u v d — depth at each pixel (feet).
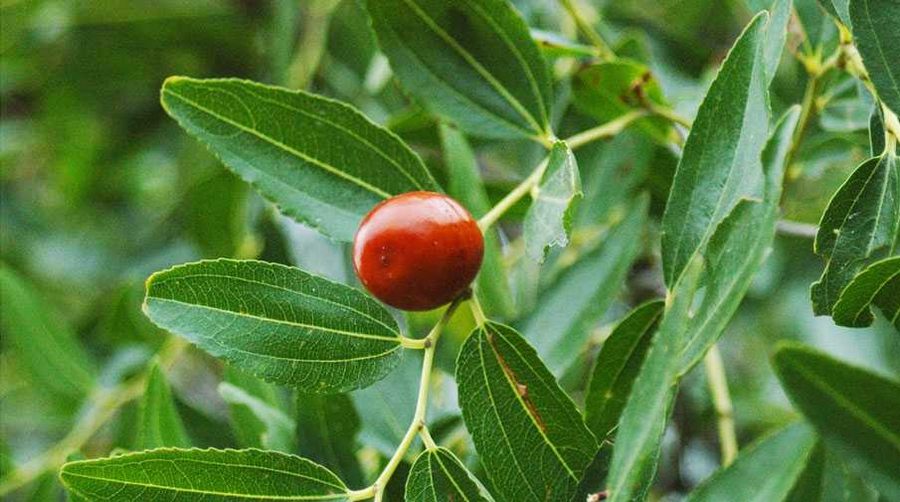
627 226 1.32
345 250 1.46
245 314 1.09
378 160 1.18
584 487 1.10
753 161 1.05
